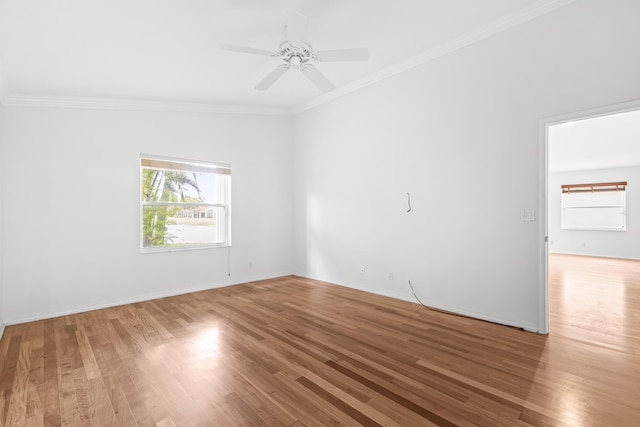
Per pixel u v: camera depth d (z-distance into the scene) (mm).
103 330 3062
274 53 2623
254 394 1932
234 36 2893
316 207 5145
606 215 8531
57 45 2771
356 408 1781
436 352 2477
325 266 5043
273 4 2482
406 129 3873
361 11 2713
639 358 2338
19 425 1681
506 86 3021
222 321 3260
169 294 4359
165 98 4242
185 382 2080
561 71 2695
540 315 2844
